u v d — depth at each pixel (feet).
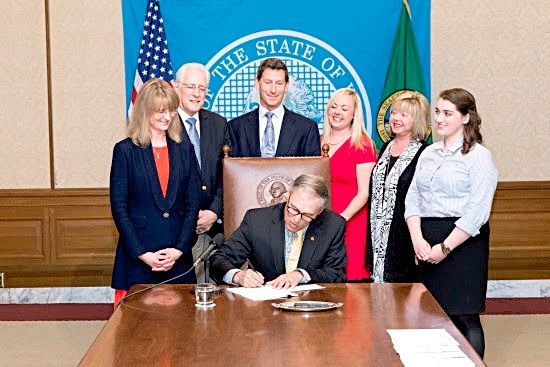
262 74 17.34
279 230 13.01
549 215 22.70
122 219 14.05
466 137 14.35
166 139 14.56
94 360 8.46
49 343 18.63
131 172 14.20
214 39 21.53
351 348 8.79
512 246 22.74
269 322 10.04
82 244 22.91
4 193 22.82
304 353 8.62
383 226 15.57
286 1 21.49
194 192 14.60
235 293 11.85
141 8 21.68
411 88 20.93
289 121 17.38
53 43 22.56
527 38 22.44
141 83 21.09
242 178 15.17
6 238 22.88
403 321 10.03
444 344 8.79
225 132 17.26
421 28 21.63
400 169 15.40
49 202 22.88
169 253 14.08
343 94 16.99
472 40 22.44
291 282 12.22
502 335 18.78
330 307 10.69
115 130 22.75
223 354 8.63
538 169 22.65
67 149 22.82
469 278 14.29
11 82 22.67
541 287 22.75
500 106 22.54
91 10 22.49
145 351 8.77
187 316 10.41
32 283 22.93
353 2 21.47
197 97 16.88
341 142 17.13
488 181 14.21
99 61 22.61
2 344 18.56
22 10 22.54
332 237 13.04
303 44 21.57
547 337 18.54
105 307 22.21
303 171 15.19
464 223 14.07
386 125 21.01
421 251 14.37
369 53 21.57
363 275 16.97
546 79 22.48
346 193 17.03
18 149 22.84
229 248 13.07
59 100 22.70
